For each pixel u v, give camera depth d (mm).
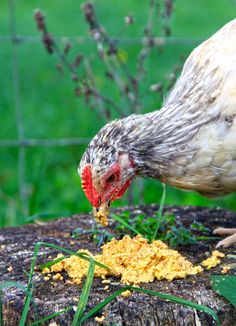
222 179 4129
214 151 4031
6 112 10367
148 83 10406
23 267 3941
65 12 15219
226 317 3518
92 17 5926
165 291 3594
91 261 3531
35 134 9445
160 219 4387
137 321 3469
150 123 4062
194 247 4230
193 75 4270
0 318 3559
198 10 15125
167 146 4051
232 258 4008
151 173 4148
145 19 14469
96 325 3449
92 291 3607
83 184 3992
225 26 4449
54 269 3846
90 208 7023
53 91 11312
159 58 11906
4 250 4211
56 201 7430
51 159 8672
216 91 4078
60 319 3465
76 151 8945
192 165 4070
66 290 3645
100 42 6016
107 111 6133
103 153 3955
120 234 4434
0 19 14562
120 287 3635
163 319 3475
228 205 6965
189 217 4832
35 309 3482
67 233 4543
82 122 9891
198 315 3486
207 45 4375
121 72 9227
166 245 4070
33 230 4629
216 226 4664
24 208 6473
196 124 4051
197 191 4285
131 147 4020
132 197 6273
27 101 10883
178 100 4199
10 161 8820
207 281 3699
